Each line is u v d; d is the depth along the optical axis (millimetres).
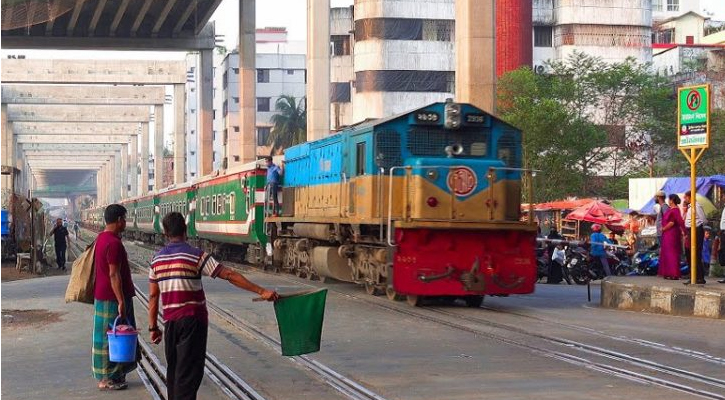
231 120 94562
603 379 9367
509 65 59781
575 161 46344
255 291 7766
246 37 59906
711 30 84688
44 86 96562
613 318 15180
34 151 137125
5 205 39000
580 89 51188
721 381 9227
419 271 15977
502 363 10383
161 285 7566
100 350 9195
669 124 51156
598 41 66250
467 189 16375
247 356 11125
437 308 16562
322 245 21750
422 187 16156
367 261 18531
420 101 66125
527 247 16438
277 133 80062
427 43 66125
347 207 18688
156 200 55438
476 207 16391
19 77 87000
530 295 20406
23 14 28016
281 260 26141
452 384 9148
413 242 16031
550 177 45906
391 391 8812
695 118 16484
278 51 105938
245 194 29859
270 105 92188
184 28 72000
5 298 19766
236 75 94625
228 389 9062
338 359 10789
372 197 16969
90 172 197375
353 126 19328
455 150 16844
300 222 22812
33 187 188250
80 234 82438
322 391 8914
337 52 73812
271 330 13406
